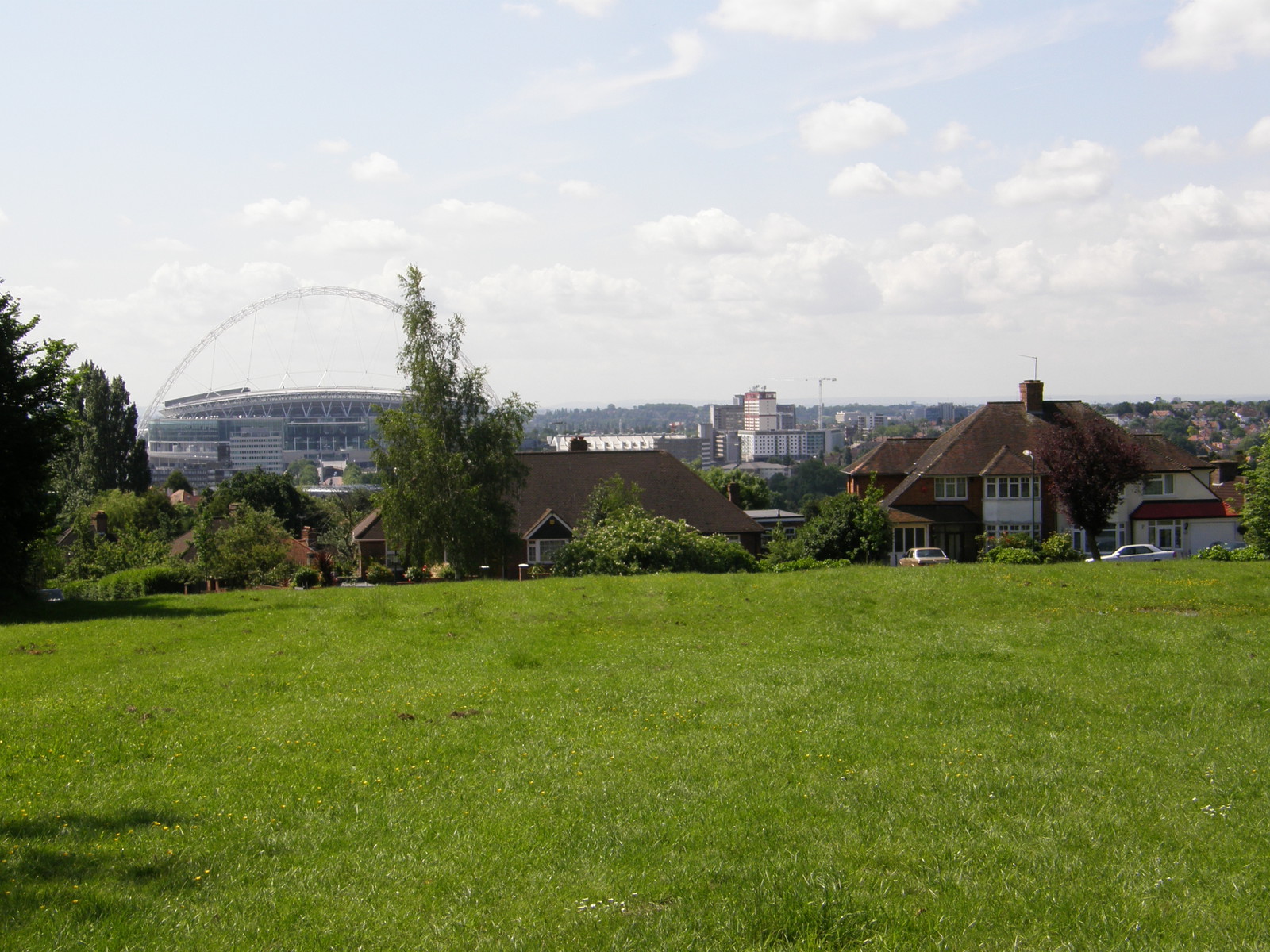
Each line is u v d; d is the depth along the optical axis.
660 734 16.02
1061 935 8.67
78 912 9.21
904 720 16.73
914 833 11.26
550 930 8.92
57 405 37.28
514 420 56.84
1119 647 22.61
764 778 13.52
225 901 9.63
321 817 12.31
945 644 23.34
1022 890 9.62
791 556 57.31
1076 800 12.42
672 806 12.45
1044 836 11.12
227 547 60.91
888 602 29.17
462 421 56.41
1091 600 29.06
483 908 9.50
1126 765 13.90
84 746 15.35
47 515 37.31
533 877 10.26
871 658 22.23
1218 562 36.91
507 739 15.79
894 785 13.10
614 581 33.75
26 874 10.12
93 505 99.19
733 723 16.66
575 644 24.28
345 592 35.50
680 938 8.62
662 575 35.53
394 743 15.58
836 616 27.47
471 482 55.19
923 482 67.06
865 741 15.35
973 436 67.94
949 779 13.32
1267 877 9.90
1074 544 66.06
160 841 11.34
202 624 27.70
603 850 10.98
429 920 9.24
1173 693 18.14
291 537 77.19
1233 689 18.34
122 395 112.44
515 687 19.50
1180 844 10.88
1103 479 49.78
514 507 59.81
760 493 109.56
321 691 19.38
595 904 9.46
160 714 17.30
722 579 33.81
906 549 65.81
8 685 19.81
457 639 25.02
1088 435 50.69
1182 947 8.37
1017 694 18.30
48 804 12.65
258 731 16.31
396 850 11.13
